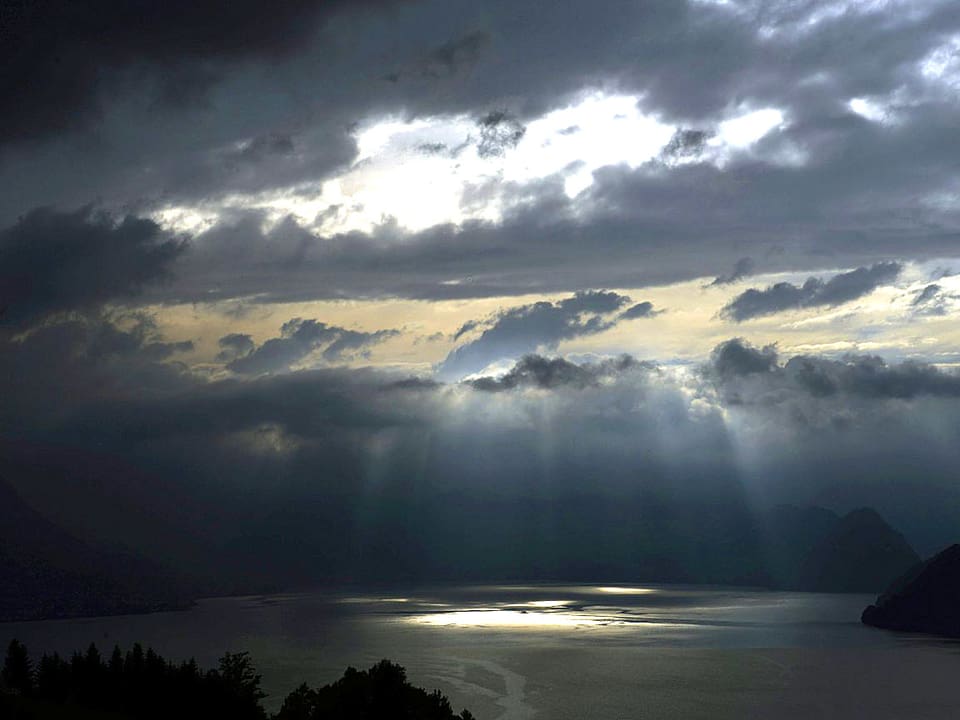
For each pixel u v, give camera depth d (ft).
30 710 470.39
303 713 476.13
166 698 501.15
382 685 480.23
